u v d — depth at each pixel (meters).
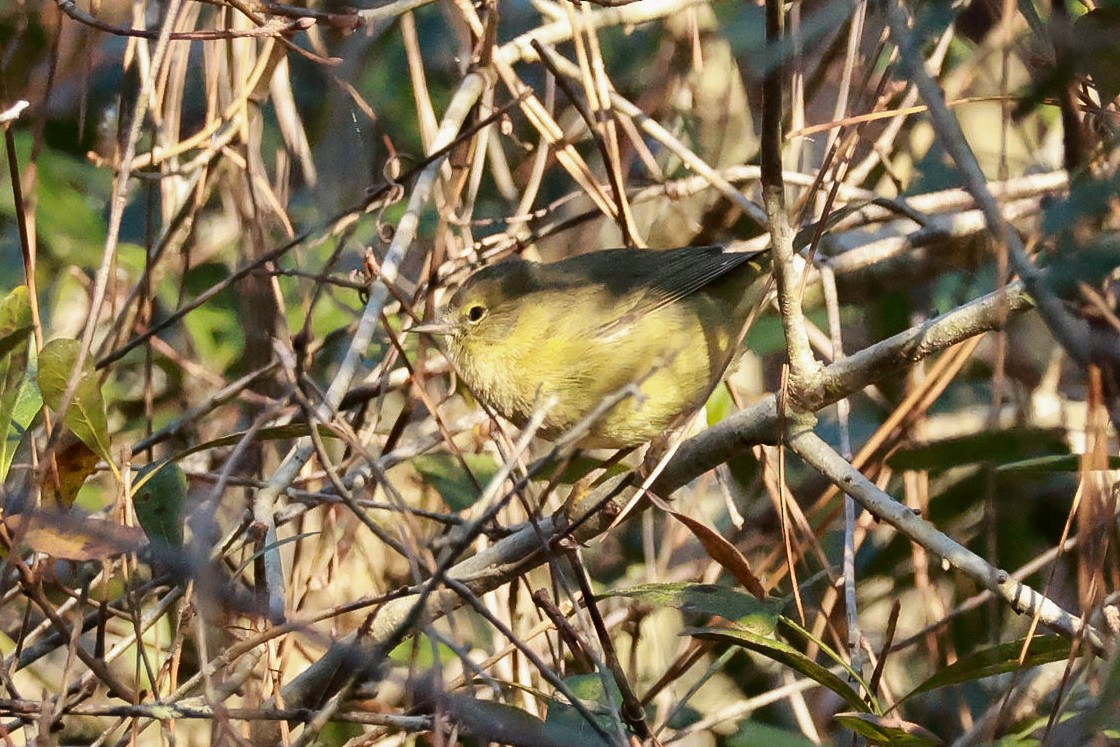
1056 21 5.38
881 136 9.87
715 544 7.14
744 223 11.79
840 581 8.40
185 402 10.59
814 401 7.14
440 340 10.42
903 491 10.51
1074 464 7.00
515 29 11.19
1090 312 5.37
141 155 9.23
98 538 5.93
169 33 6.86
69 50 10.20
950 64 9.41
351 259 10.38
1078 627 6.09
